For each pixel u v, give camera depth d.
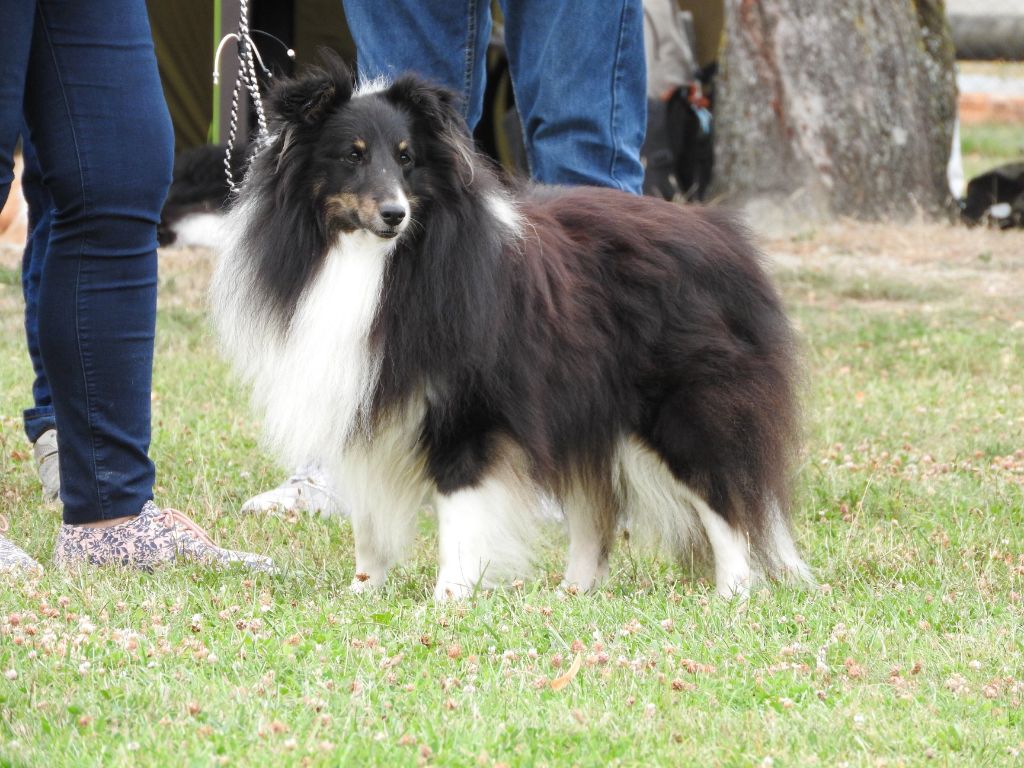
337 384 6.95
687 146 21.98
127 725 4.92
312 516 9.03
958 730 5.09
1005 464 10.45
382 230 6.69
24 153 8.23
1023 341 15.36
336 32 18.25
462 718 5.11
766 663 5.95
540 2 8.68
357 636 6.12
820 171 21.33
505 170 8.22
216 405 11.89
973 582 7.47
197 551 7.54
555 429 7.30
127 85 6.79
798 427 8.16
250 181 7.36
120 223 6.92
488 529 6.99
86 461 7.29
